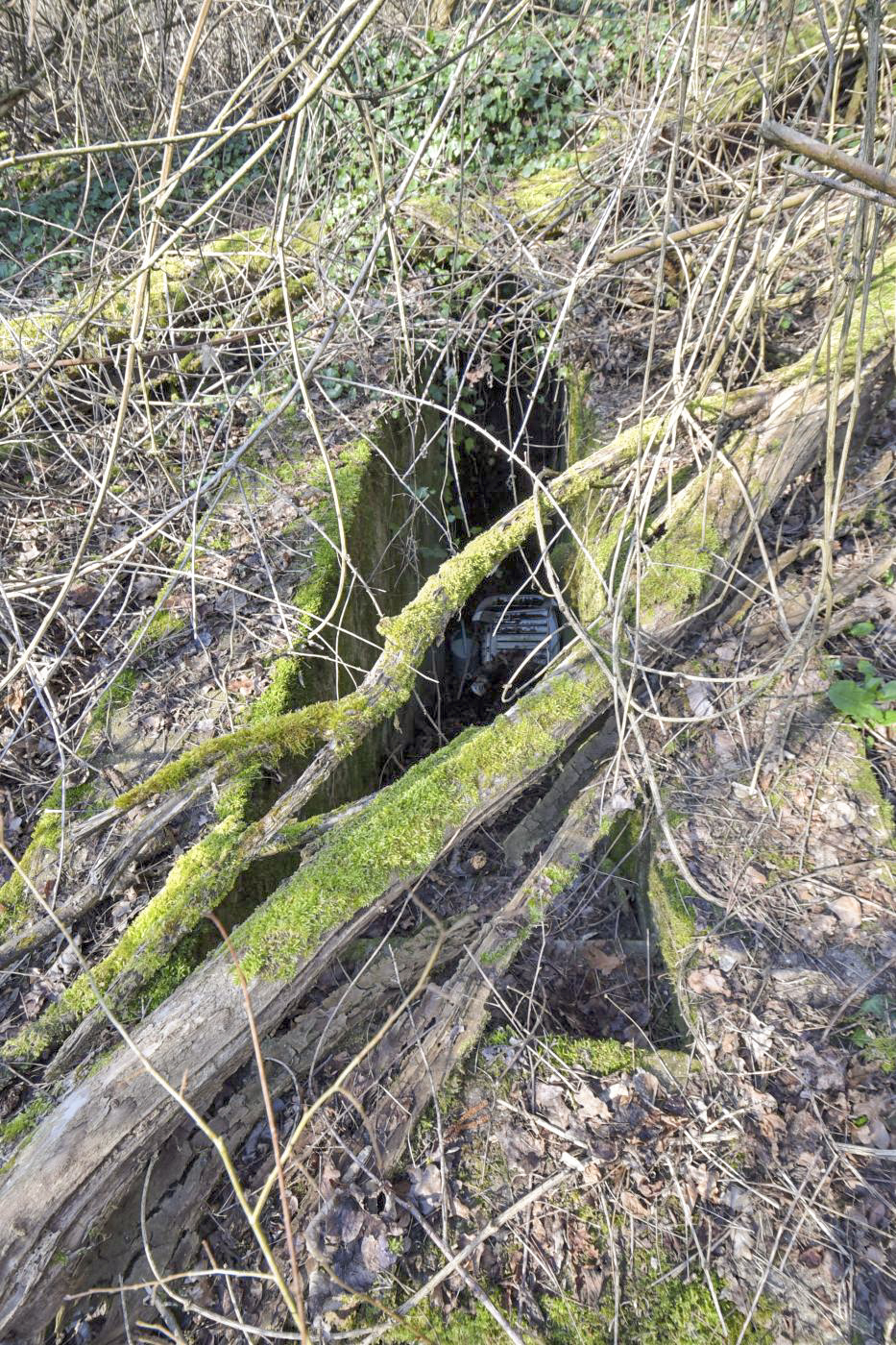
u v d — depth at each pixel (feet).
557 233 17.46
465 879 11.79
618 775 9.88
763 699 10.32
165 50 20.92
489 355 16.83
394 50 19.39
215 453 15.21
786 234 10.71
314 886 8.21
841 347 7.79
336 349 15.69
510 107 19.19
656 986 9.45
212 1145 7.89
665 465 12.46
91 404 15.56
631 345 16.75
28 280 19.89
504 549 11.35
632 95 17.60
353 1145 7.75
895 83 12.01
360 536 14.56
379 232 9.86
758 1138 7.19
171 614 12.43
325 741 9.92
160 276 17.07
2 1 20.88
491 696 19.77
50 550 13.32
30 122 23.66
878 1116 7.05
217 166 22.50
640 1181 7.20
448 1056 8.34
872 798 9.25
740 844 9.20
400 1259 6.95
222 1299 6.98
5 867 9.84
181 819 10.05
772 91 9.71
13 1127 7.20
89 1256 6.98
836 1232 6.57
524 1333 6.43
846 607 10.94
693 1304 6.48
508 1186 7.35
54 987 8.69
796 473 12.17
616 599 9.65
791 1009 7.88
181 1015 7.42
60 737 10.25
